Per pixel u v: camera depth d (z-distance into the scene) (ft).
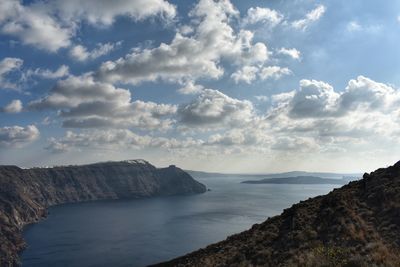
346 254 68.59
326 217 105.50
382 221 93.76
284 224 122.93
